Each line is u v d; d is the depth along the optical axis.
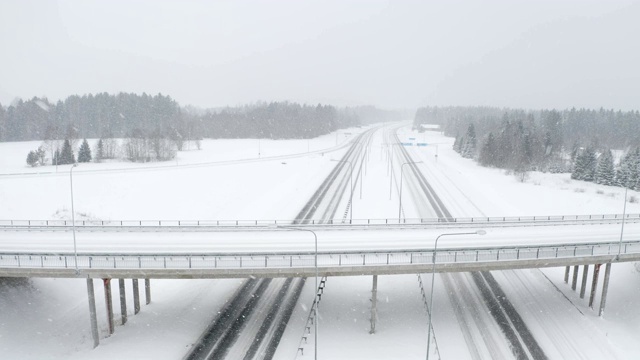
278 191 87.56
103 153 123.19
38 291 40.69
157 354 34.47
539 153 116.44
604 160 96.81
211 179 95.62
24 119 160.88
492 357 34.75
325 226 47.19
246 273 35.16
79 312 40.84
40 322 37.84
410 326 39.03
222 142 181.00
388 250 37.41
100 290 44.88
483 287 46.69
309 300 43.25
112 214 68.19
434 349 35.69
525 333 38.25
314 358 34.19
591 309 42.28
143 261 35.06
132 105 183.75
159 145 123.00
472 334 37.97
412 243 42.12
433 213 71.19
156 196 79.44
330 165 119.25
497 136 128.88
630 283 45.12
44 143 120.62
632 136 157.12
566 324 39.62
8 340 34.59
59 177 89.44
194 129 173.75
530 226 50.03
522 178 99.94
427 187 93.12
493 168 118.56
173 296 44.19
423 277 48.41
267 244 41.09
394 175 106.12
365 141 185.75
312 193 85.88
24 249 39.53
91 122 178.38
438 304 42.97
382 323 39.44
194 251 39.00
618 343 36.44
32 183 82.38
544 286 47.00
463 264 37.09
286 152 145.00
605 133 163.12
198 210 72.69
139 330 37.88
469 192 88.94
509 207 76.50
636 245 40.84
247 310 41.47
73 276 34.50
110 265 35.00
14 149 132.50
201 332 37.75
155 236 43.62
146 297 42.28
